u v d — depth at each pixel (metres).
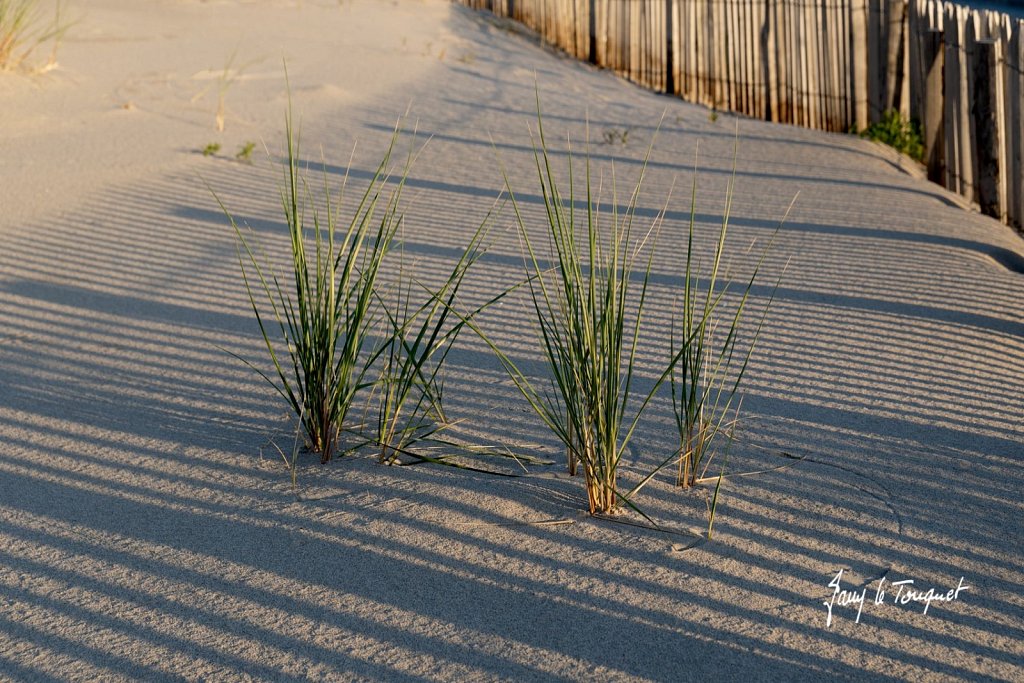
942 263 4.99
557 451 3.10
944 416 3.34
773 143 8.00
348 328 3.15
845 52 8.44
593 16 11.00
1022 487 2.91
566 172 6.71
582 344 2.74
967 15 6.50
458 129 7.84
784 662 2.21
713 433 3.06
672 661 2.21
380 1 13.20
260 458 3.03
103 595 2.38
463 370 3.65
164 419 3.26
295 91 8.59
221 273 4.62
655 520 2.73
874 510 2.78
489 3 12.80
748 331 4.05
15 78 8.03
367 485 2.88
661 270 4.78
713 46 9.55
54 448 3.05
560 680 2.14
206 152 6.64
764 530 2.69
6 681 2.10
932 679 2.16
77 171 6.08
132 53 9.45
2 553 2.53
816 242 5.32
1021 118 5.79
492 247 5.08
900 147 8.05
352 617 2.33
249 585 2.43
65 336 3.89
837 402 3.43
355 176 6.38
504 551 2.59
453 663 2.19
